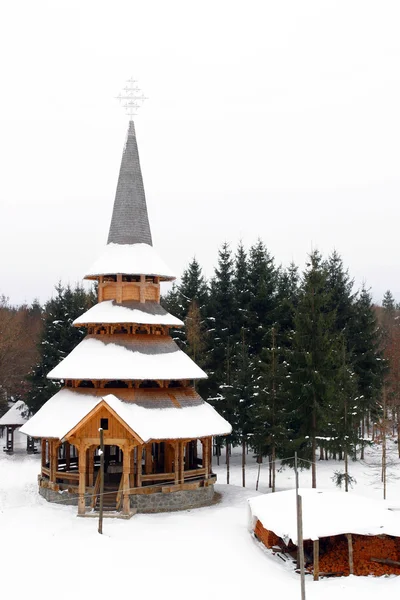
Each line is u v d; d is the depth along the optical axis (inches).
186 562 979.3
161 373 1358.3
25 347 3179.1
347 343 2246.6
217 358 2354.8
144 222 1540.4
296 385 1588.3
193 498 1363.2
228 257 2549.2
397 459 2187.5
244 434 1734.7
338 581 941.8
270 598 862.5
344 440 1604.3
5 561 959.6
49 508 1294.3
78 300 2534.5
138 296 1469.0
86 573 916.6
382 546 1018.1
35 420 1403.8
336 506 1082.1
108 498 1328.7
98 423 1227.2
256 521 1141.1
